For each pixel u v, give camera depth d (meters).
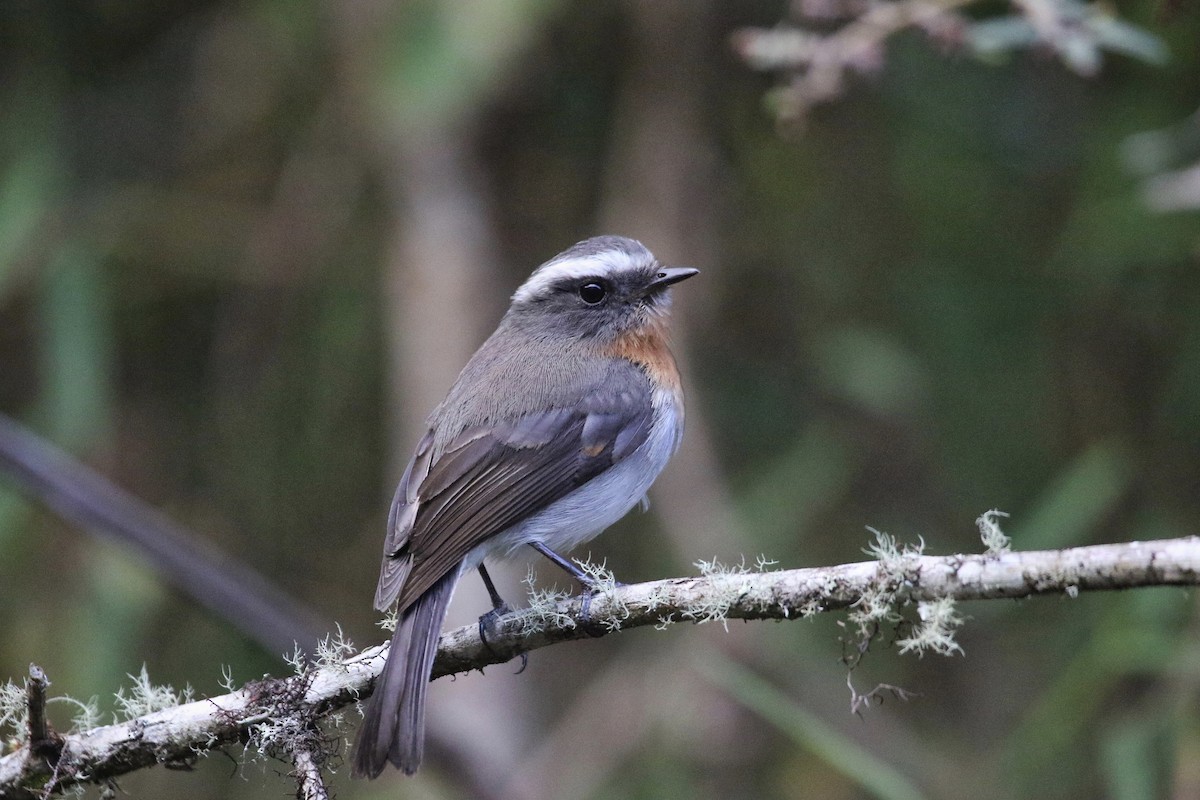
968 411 11.80
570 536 8.63
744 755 11.17
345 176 12.37
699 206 12.04
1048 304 11.74
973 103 11.98
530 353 9.05
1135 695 10.61
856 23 8.41
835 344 11.66
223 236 12.41
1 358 12.19
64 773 6.61
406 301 11.65
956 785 11.05
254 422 12.30
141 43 12.64
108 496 10.09
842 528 12.00
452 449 8.27
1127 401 11.40
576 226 12.83
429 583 7.34
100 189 12.17
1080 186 11.49
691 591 6.66
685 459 11.28
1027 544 10.09
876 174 12.42
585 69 12.72
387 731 6.54
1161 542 5.86
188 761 6.87
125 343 12.41
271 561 12.20
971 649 11.73
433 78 10.55
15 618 11.27
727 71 12.52
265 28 12.30
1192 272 11.19
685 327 11.66
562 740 11.04
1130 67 11.20
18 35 12.08
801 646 11.18
